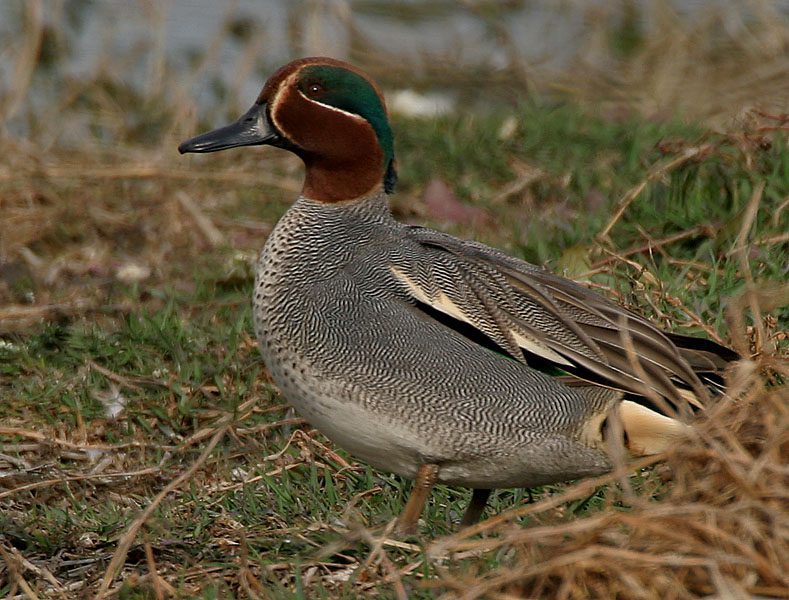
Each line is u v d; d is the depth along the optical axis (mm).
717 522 6883
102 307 12711
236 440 10289
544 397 8258
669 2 22516
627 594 6707
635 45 21188
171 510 9367
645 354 8281
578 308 8477
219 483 9758
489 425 8250
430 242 8773
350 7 23641
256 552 8234
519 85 19672
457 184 15039
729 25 21141
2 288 13523
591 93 18938
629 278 11062
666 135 14820
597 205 13555
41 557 8758
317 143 9000
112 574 8016
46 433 10750
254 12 22766
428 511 9016
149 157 16984
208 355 11430
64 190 15750
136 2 23000
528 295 8461
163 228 14820
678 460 7316
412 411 8266
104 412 10891
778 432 7102
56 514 9359
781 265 11258
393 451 8438
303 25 21656
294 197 15703
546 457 8320
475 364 8281
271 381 11109
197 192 15734
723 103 17359
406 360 8297
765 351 8164
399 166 15586
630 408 8258
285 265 8695
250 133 9328
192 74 19469
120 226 14891
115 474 9922
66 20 21984
